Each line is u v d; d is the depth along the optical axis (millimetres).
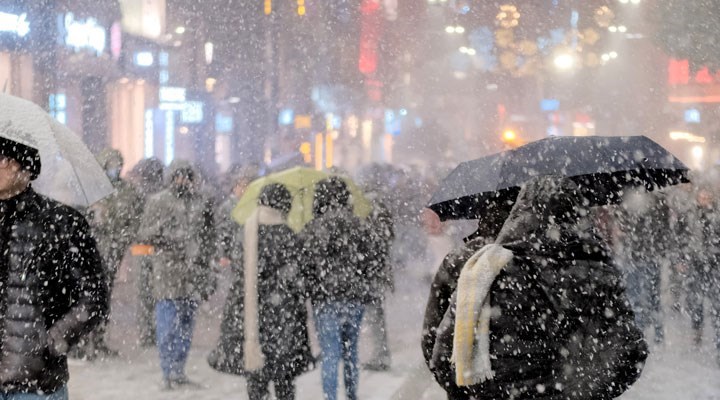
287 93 78438
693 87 65500
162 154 54500
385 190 22875
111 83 47656
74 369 12000
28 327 5055
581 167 6227
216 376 11734
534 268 4797
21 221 5090
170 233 11391
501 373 4746
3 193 5121
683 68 65438
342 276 9430
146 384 11242
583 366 4762
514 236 4879
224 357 8773
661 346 13844
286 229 8719
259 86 71750
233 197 14523
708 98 65000
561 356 4773
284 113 77688
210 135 63500
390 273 11945
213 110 63938
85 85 44750
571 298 4770
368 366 12125
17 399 5059
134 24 50125
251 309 8562
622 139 6547
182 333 11180
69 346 5141
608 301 4820
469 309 4758
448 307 5184
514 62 77438
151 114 53031
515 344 4758
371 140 90062
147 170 14133
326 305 9438
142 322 13695
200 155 62562
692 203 13930
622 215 14031
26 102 5262
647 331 14625
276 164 24250
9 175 5105
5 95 5242
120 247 13789
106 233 13719
